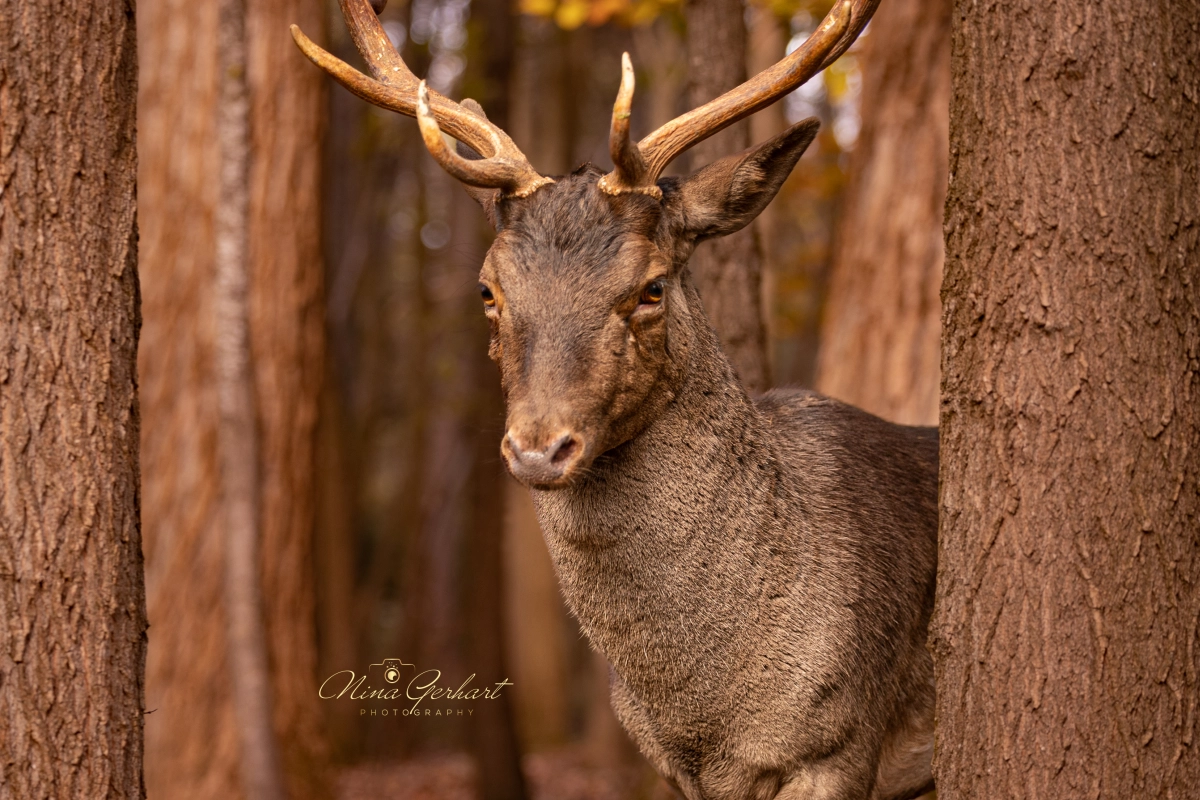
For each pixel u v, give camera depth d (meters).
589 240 6.64
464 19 28.98
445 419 36.03
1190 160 6.48
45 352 6.58
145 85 15.47
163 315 15.27
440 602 37.09
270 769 12.15
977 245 6.74
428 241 35.41
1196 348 6.45
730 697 7.29
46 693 6.50
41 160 6.60
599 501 7.14
